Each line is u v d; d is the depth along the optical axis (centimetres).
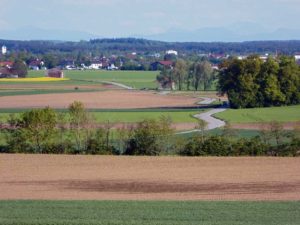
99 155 13688
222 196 9594
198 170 12000
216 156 13600
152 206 8569
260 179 11088
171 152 13862
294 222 7488
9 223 7225
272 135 13938
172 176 11406
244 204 8769
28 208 8375
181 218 7700
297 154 13738
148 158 13312
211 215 7906
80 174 11625
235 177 11288
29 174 11619
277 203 8862
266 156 13625
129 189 10250
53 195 9712
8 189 10250
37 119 13900
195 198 9419
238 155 13725
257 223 7400
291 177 11288
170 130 13862
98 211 8150
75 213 7994
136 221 7438
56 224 7206
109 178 11225
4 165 12506
